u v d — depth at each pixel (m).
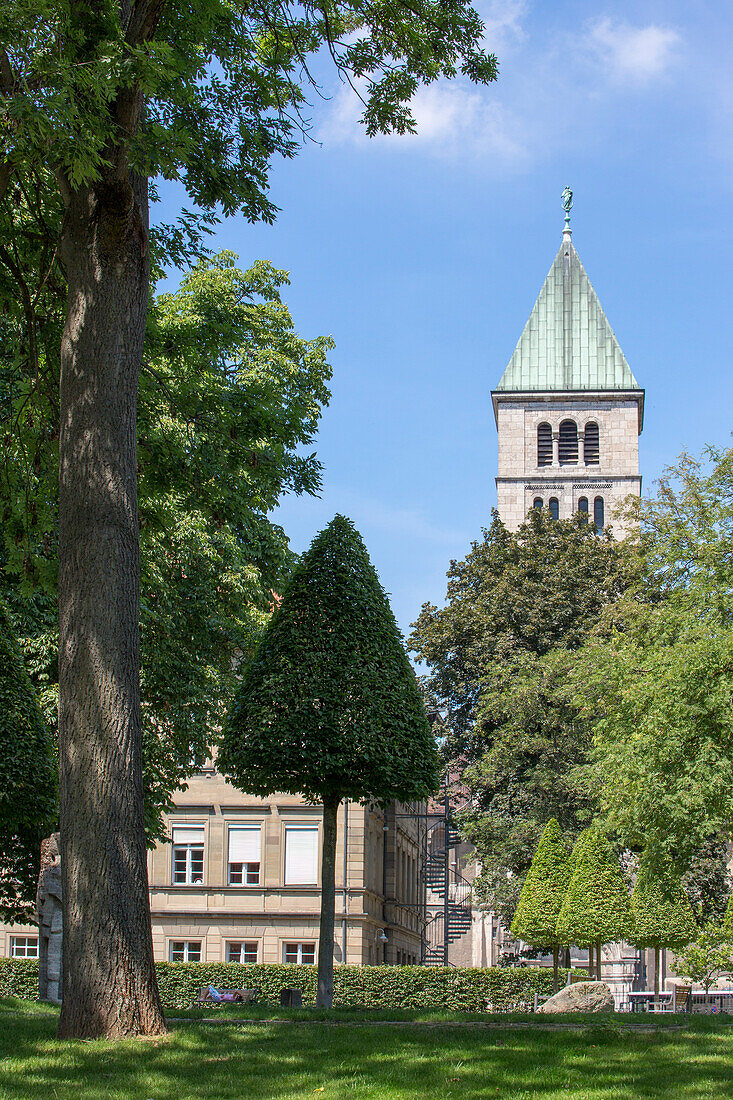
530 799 46.81
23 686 26.05
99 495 14.49
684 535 31.67
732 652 27.27
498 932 76.12
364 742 21.48
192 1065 11.70
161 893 47.53
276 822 47.91
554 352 97.38
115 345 14.97
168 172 15.31
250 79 19.25
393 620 23.08
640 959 60.00
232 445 22.30
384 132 20.05
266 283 39.12
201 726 29.47
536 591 52.88
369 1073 11.53
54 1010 18.72
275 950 46.66
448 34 19.08
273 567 33.69
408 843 65.50
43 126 13.07
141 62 13.59
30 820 26.38
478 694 53.12
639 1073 11.73
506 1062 12.25
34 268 19.52
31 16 12.91
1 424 20.58
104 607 14.16
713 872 44.50
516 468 95.88
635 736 28.95
